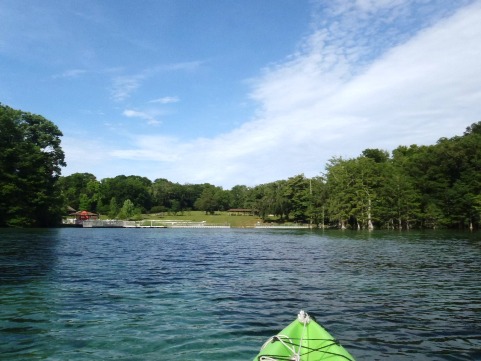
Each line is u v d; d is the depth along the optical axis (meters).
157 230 85.38
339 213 85.12
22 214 67.50
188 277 18.66
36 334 9.34
